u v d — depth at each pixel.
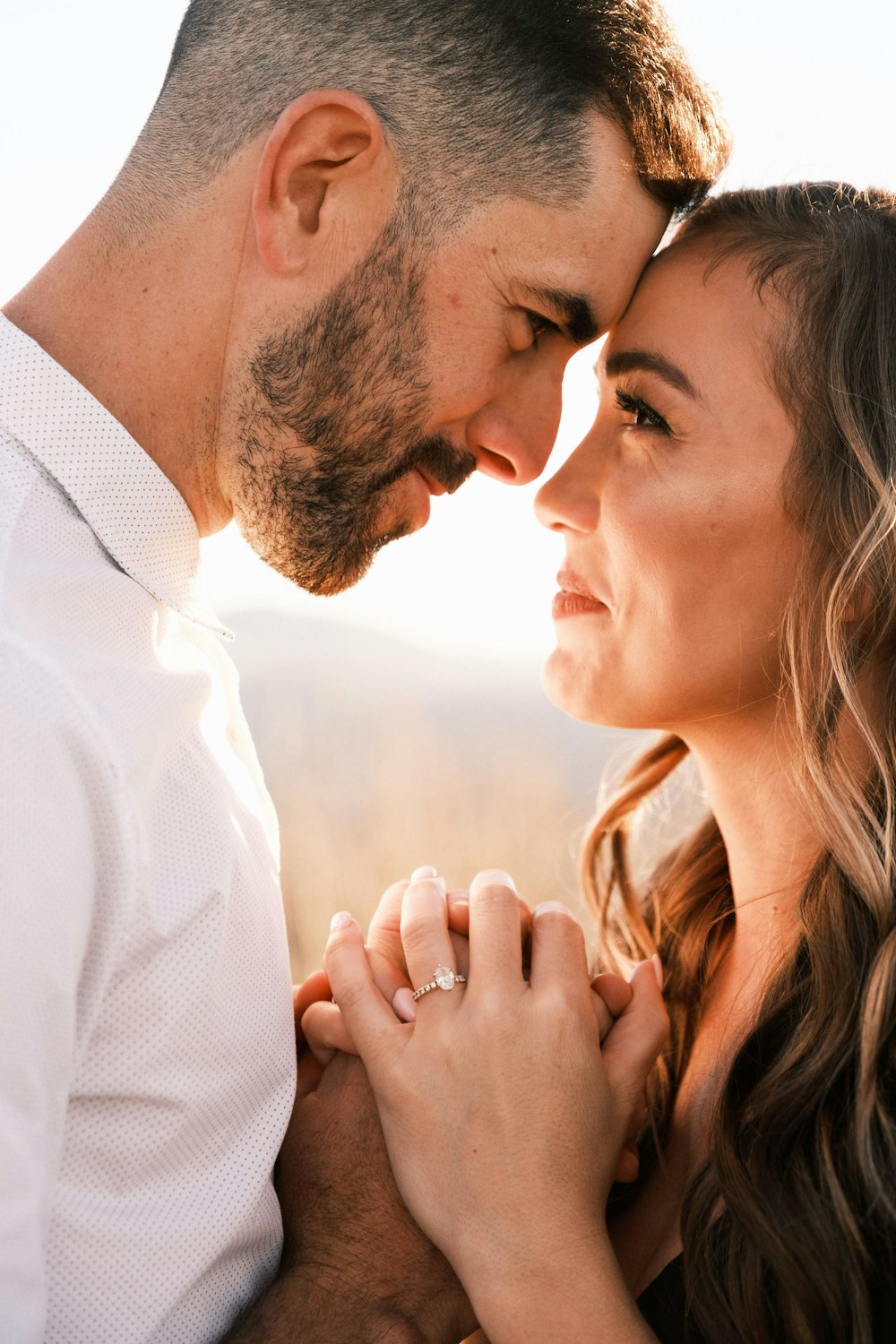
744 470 1.59
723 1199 1.43
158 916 1.29
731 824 1.74
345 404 1.59
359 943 1.62
